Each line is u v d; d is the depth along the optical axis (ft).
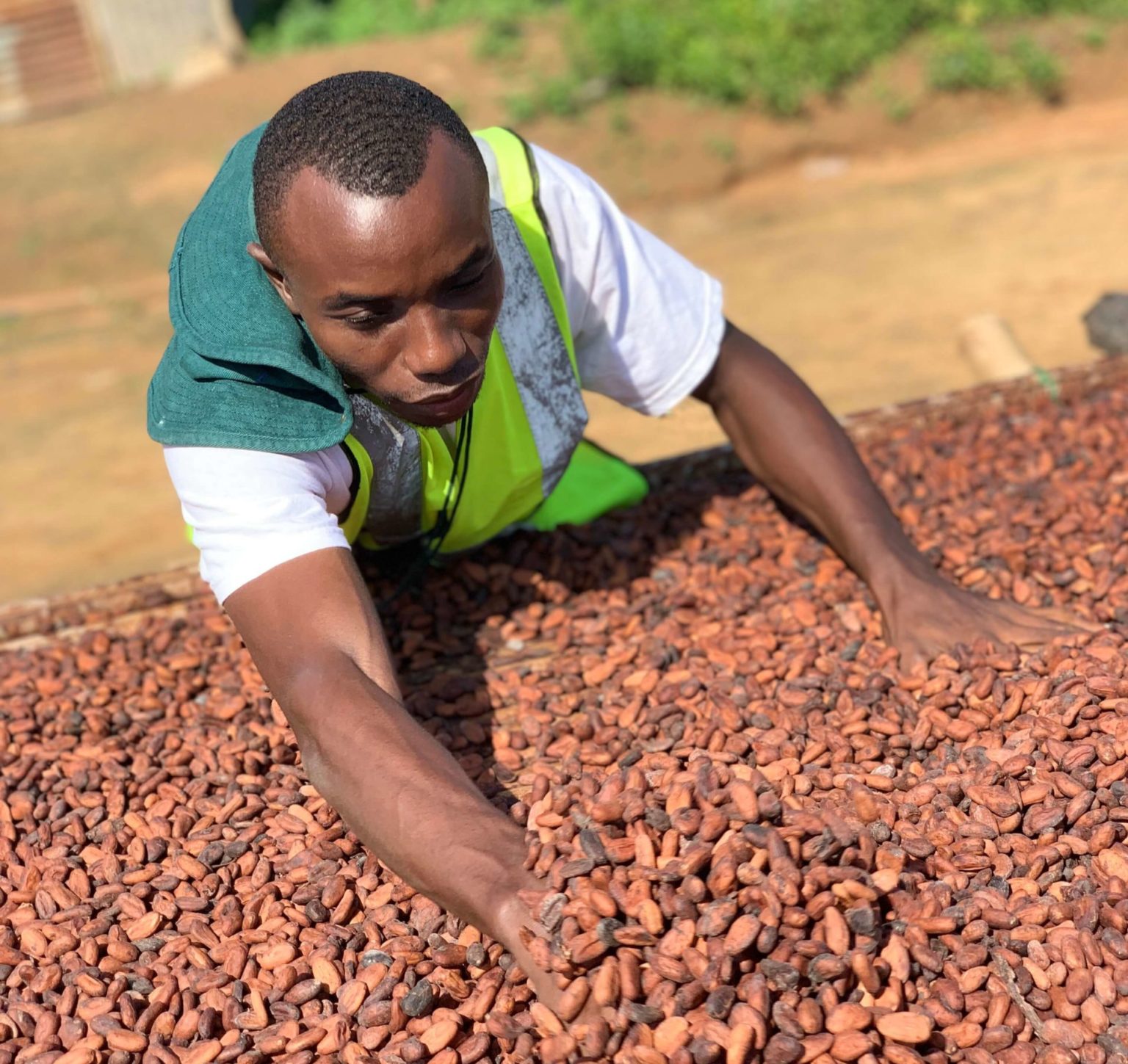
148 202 31.60
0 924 6.92
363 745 6.17
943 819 6.66
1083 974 5.81
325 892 6.79
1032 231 25.36
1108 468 10.25
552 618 9.19
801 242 26.94
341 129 5.60
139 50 42.63
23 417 21.81
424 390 6.03
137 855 7.29
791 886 5.60
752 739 7.40
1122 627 7.91
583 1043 5.39
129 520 17.19
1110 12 34.22
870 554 8.48
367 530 8.74
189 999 6.24
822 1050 5.36
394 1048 5.90
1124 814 6.47
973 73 32.32
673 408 9.14
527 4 41.98
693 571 9.60
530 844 5.89
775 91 31.91
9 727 8.52
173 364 6.96
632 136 32.14
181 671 9.07
